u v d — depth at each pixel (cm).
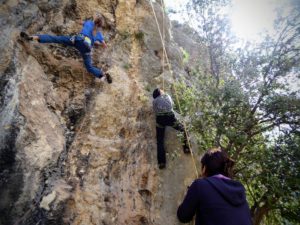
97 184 436
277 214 688
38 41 457
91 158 450
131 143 502
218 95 519
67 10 550
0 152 362
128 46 606
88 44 473
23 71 434
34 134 403
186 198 273
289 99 498
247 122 521
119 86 534
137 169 489
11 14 467
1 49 418
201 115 533
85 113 480
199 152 554
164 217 476
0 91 389
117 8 629
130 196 462
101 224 412
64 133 449
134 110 531
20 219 353
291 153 491
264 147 539
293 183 481
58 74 488
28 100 420
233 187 266
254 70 529
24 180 370
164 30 714
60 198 392
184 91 592
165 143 530
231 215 249
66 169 421
